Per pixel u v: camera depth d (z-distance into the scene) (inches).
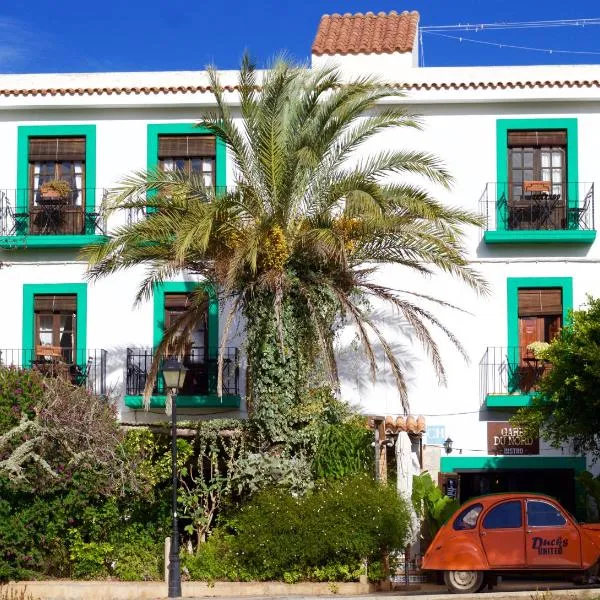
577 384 852.0
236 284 855.7
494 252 1003.9
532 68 1008.2
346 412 916.0
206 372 998.4
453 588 721.6
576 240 991.0
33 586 788.6
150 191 994.7
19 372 841.5
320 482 846.5
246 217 853.2
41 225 1021.2
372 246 873.5
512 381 986.1
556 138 1015.0
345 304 839.1
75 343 1016.2
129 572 815.1
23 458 793.6
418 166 869.8
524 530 719.1
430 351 992.9
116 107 1025.5
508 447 981.8
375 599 687.1
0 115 1037.2
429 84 1008.9
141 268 1015.6
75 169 1035.9
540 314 1001.5
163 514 842.8
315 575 801.6
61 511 815.1
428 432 987.3
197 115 1024.2
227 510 854.5
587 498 945.5
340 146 874.8
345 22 1110.4
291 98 863.7
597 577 737.0
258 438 856.3
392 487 833.5
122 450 821.9
